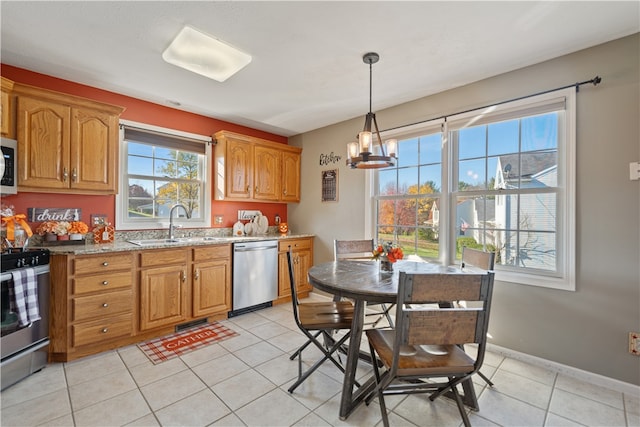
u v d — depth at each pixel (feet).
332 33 6.39
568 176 6.99
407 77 8.38
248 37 6.52
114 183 8.82
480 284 4.45
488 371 7.12
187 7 5.57
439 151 9.50
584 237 6.81
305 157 14.08
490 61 7.50
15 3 5.40
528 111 7.62
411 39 6.57
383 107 10.75
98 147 8.49
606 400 6.02
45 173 7.59
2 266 6.05
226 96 9.80
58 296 7.23
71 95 7.91
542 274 7.55
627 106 6.33
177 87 9.11
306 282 13.28
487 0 5.34
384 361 4.90
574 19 5.82
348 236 12.13
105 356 7.68
